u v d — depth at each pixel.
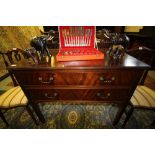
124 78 1.08
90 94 1.19
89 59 1.20
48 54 1.27
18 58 1.69
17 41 2.84
